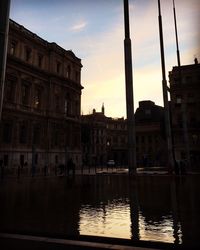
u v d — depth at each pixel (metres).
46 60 49.12
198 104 59.97
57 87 50.91
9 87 40.72
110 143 98.56
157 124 91.38
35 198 11.13
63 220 6.59
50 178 28.66
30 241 4.89
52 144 48.28
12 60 40.41
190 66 62.25
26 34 43.88
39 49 47.41
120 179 25.25
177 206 8.44
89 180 24.09
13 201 10.19
